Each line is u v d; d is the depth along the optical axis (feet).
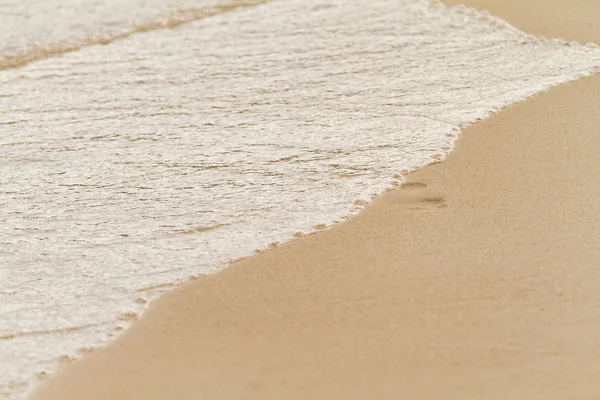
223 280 35.09
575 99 50.80
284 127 49.16
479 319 31.71
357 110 50.93
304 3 69.10
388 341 30.78
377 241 37.22
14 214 41.29
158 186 43.37
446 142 46.24
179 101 53.11
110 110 52.19
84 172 45.06
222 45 61.41
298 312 32.71
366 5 68.28
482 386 28.50
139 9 67.92
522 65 56.39
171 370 29.99
